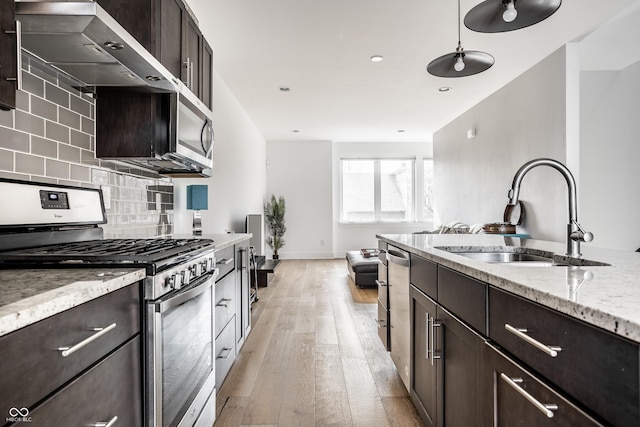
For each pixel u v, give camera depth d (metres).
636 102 3.88
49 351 0.77
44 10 1.13
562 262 1.57
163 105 1.93
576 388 0.72
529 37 3.32
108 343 1.00
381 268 2.82
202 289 1.63
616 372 0.62
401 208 8.47
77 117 1.78
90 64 1.53
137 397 1.16
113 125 1.91
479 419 1.18
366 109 5.66
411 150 8.40
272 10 2.80
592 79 4.08
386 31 3.16
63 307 0.80
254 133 6.65
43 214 1.49
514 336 0.96
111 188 2.08
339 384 2.34
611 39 3.34
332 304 4.29
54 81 1.63
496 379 1.06
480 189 5.30
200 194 3.01
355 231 8.42
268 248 8.16
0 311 0.67
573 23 3.07
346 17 2.92
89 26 1.21
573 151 3.47
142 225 2.44
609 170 4.04
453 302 1.40
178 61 2.12
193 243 1.75
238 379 2.41
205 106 2.49
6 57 1.00
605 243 4.05
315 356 2.79
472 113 5.55
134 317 1.15
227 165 4.61
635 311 0.64
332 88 4.66
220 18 2.91
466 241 2.27
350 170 8.47
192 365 1.56
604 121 4.05
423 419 1.80
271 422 1.92
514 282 0.94
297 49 3.50
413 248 1.92
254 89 4.68
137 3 1.80
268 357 2.77
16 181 1.38
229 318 2.42
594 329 0.68
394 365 2.62
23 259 1.19
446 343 1.50
